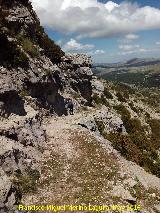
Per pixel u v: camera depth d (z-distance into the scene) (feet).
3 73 103.19
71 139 98.99
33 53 128.26
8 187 65.31
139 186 86.22
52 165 84.84
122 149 123.85
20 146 83.41
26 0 145.79
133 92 267.39
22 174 76.38
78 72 164.55
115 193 77.15
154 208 81.05
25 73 115.14
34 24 139.85
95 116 140.77
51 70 131.95
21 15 134.00
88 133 105.60
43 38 150.92
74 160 88.63
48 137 98.63
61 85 146.10
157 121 204.44
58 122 114.21
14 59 113.50
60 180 79.30
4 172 70.69
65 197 72.54
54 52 155.02
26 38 130.93
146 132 179.83
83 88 165.89
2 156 74.02
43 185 76.48
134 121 180.55
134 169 105.91
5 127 84.53
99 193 75.61
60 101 134.10
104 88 201.67
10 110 94.17
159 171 122.93
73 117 126.31
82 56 171.73
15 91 96.84
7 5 132.36
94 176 82.84
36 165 82.38
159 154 157.17
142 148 149.79
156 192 93.45
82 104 157.07
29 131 91.15
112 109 182.39
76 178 80.89
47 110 120.06
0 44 110.83
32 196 71.31
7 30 121.90
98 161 90.27
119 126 146.92
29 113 101.50
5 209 62.03
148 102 246.06
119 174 86.99
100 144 100.63
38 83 117.91
